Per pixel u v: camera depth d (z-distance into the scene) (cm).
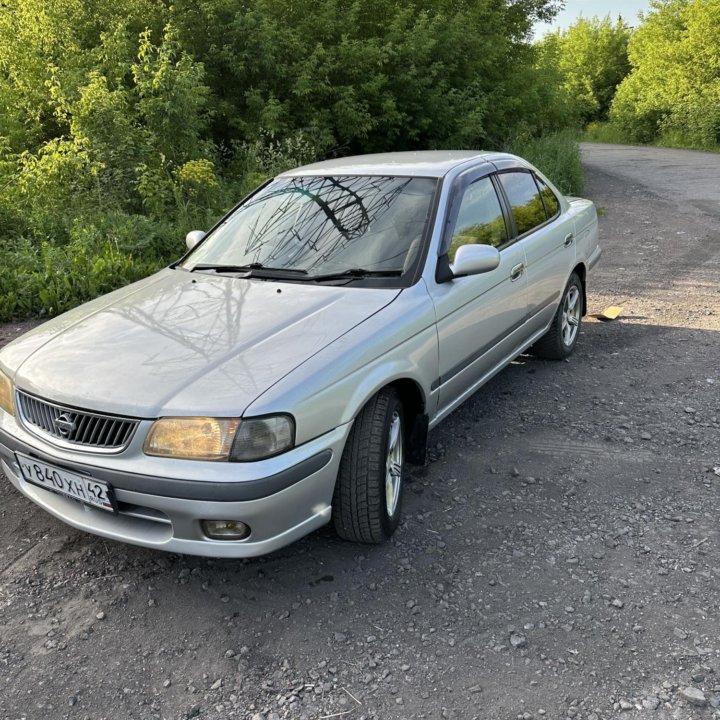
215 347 285
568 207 546
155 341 295
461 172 404
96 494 266
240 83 1350
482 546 312
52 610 279
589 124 5253
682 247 987
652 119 3747
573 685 234
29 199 910
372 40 1437
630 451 397
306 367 270
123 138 995
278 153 1227
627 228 1152
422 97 1541
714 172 1956
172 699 235
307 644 257
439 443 414
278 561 306
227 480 247
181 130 1071
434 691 234
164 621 272
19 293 692
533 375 520
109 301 356
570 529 324
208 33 1301
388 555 308
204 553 260
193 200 966
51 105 1129
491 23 1873
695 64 3375
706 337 599
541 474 375
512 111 1967
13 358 307
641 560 300
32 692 238
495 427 433
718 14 3231
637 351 569
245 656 253
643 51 3966
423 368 328
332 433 274
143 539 267
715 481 362
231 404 251
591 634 257
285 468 254
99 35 1220
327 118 1379
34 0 1223
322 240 370
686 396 473
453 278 357
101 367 279
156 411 255
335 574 296
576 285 552
